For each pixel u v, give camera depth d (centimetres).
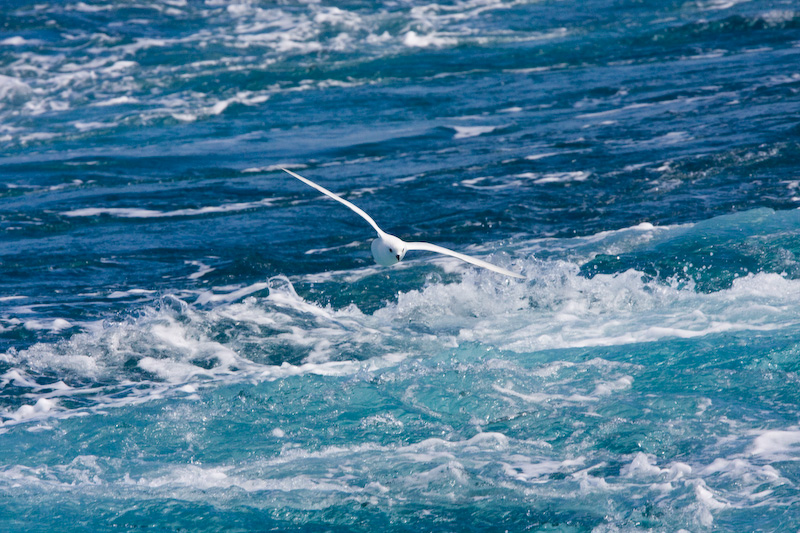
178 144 6272
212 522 2269
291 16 9781
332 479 2450
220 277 4019
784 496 2177
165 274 4075
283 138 6316
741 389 2798
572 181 4950
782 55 7512
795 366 2916
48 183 5512
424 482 2409
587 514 2206
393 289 3816
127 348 3344
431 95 7181
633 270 3697
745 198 4438
